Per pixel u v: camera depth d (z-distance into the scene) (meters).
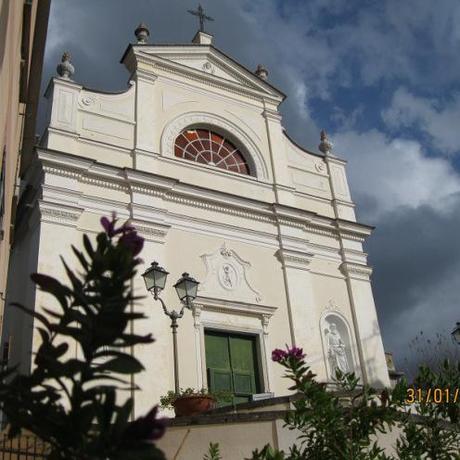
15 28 7.17
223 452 7.30
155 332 13.80
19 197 15.29
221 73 19.06
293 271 16.94
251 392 14.95
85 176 14.88
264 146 18.75
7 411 2.24
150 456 1.98
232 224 16.59
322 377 15.81
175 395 10.62
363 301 17.84
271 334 15.77
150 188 15.54
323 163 19.94
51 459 2.22
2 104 5.86
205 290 15.22
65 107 15.58
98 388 2.21
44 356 2.34
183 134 17.59
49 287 2.34
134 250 2.42
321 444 3.79
